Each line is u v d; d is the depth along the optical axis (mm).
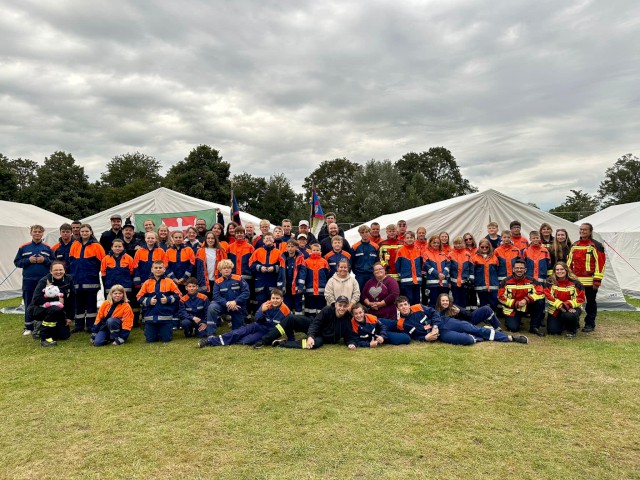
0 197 36031
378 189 42750
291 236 8461
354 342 6387
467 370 5145
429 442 3365
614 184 56312
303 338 6930
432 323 6766
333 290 6988
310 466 3025
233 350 6191
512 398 4266
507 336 6633
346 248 8461
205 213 11531
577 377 4875
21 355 6004
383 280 7258
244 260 8031
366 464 3047
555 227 9984
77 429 3656
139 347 6426
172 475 2934
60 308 6703
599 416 3844
